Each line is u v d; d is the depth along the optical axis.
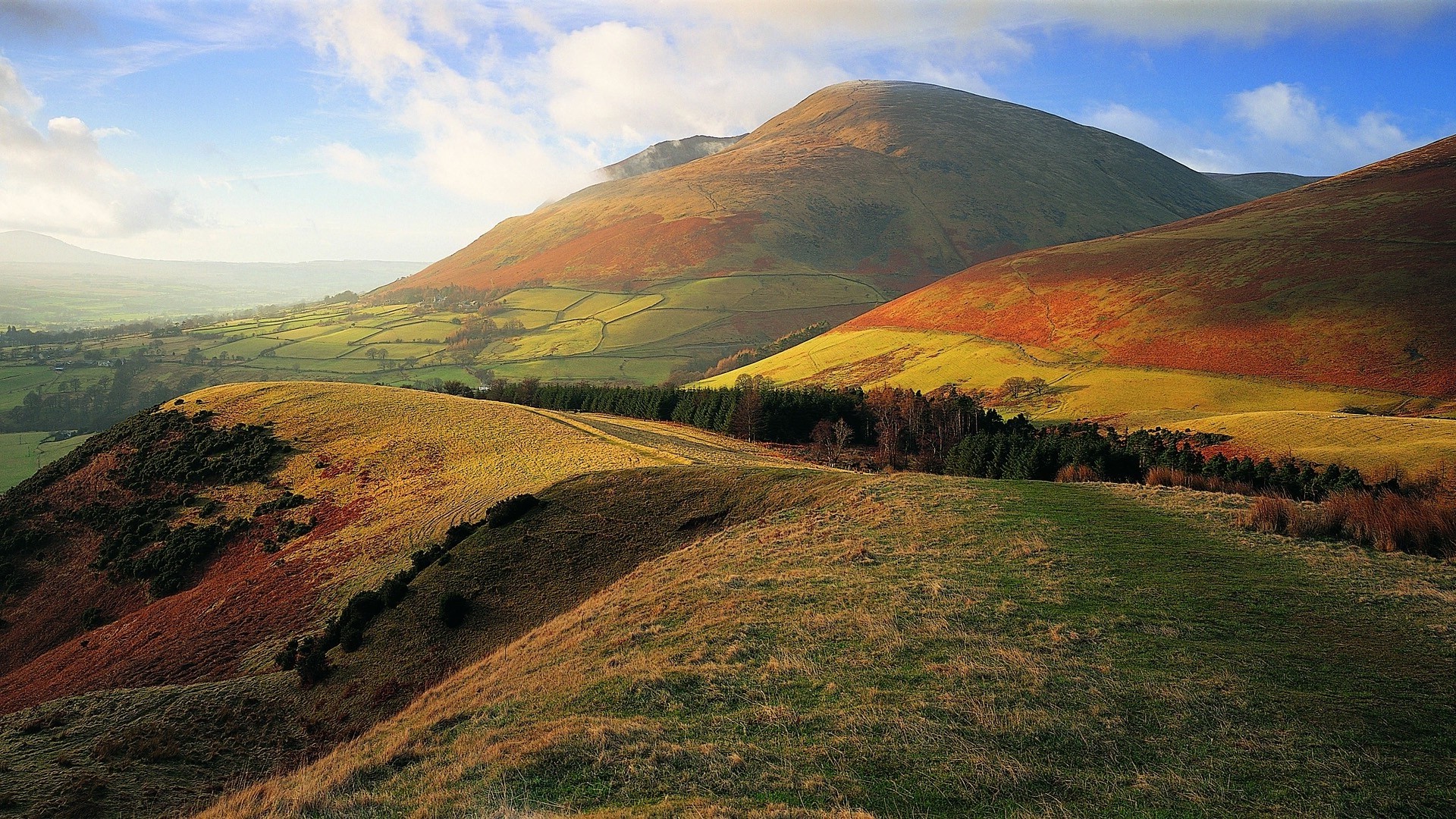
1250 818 10.70
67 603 59.78
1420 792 11.11
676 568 31.41
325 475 70.44
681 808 11.52
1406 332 146.50
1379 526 25.20
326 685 31.17
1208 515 29.56
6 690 47.66
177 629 46.91
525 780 13.13
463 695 22.03
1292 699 14.14
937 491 36.50
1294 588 20.53
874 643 18.48
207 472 73.88
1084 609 19.64
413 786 14.12
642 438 80.44
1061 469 64.75
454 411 86.31
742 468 47.25
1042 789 11.79
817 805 11.50
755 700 16.03
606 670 19.38
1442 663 15.55
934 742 13.30
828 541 30.38
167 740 24.86
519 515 44.19
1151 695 14.61
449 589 37.03
